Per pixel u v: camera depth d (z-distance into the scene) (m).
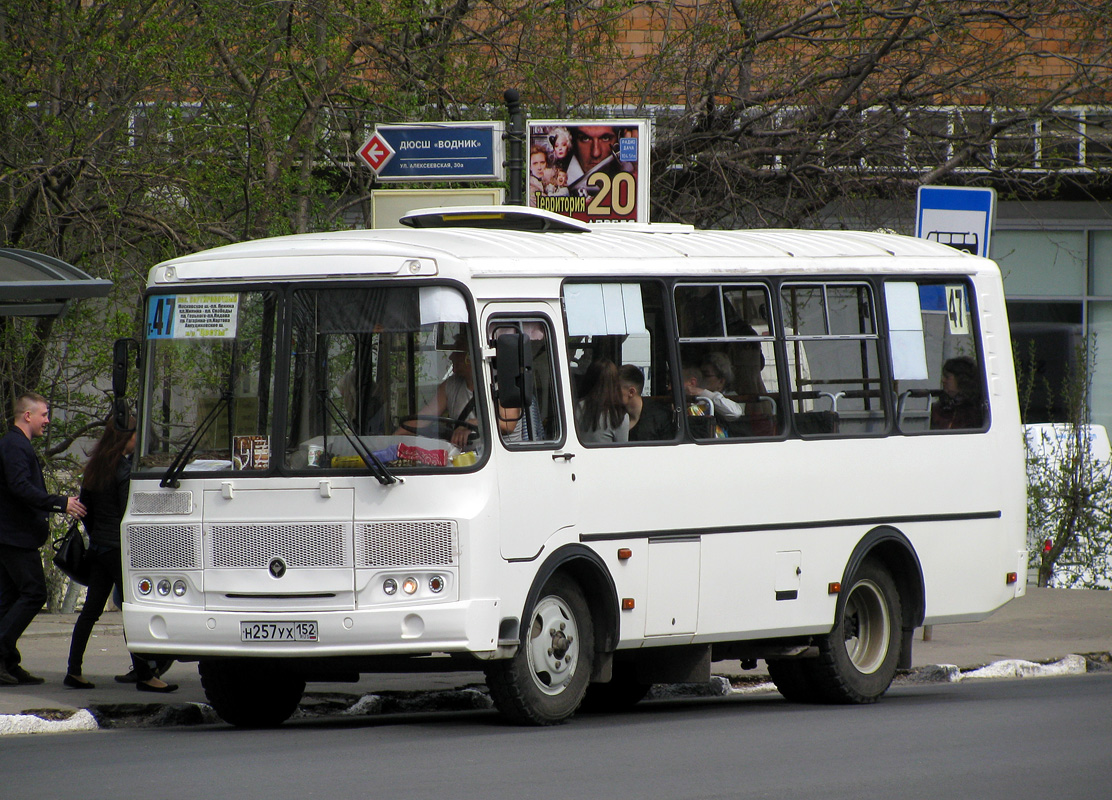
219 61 49.47
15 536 33.56
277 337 28.91
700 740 26.81
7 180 47.38
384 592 27.83
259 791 21.30
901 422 35.69
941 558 36.09
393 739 27.25
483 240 30.22
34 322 45.78
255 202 48.31
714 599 31.97
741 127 58.91
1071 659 42.56
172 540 29.11
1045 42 64.38
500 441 28.55
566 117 56.41
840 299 35.00
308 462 28.36
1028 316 88.88
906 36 56.88
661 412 31.48
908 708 32.56
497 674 28.69
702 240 34.19
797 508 33.47
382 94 53.16
